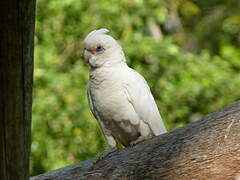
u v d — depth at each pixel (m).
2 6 4.81
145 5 13.43
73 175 6.27
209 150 5.52
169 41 13.29
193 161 5.54
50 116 12.40
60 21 13.06
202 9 20.30
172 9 15.95
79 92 12.49
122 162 6.05
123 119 7.43
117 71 7.35
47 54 12.66
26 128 5.38
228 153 5.38
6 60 5.01
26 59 5.09
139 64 13.23
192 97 13.30
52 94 12.39
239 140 5.43
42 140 12.53
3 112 5.20
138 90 7.45
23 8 4.86
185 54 13.53
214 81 13.20
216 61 13.86
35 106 12.34
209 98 13.41
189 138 5.82
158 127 7.72
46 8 13.08
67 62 13.27
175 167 5.61
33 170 12.59
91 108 7.67
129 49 12.82
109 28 13.05
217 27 19.84
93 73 7.41
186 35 19.56
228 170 5.29
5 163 5.38
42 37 13.12
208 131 5.75
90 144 12.62
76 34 13.09
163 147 5.94
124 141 7.88
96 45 7.28
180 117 13.34
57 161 12.50
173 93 13.09
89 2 13.02
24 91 5.21
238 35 20.30
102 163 6.26
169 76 13.33
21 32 4.95
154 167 5.75
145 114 7.52
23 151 5.44
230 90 13.34
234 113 5.81
